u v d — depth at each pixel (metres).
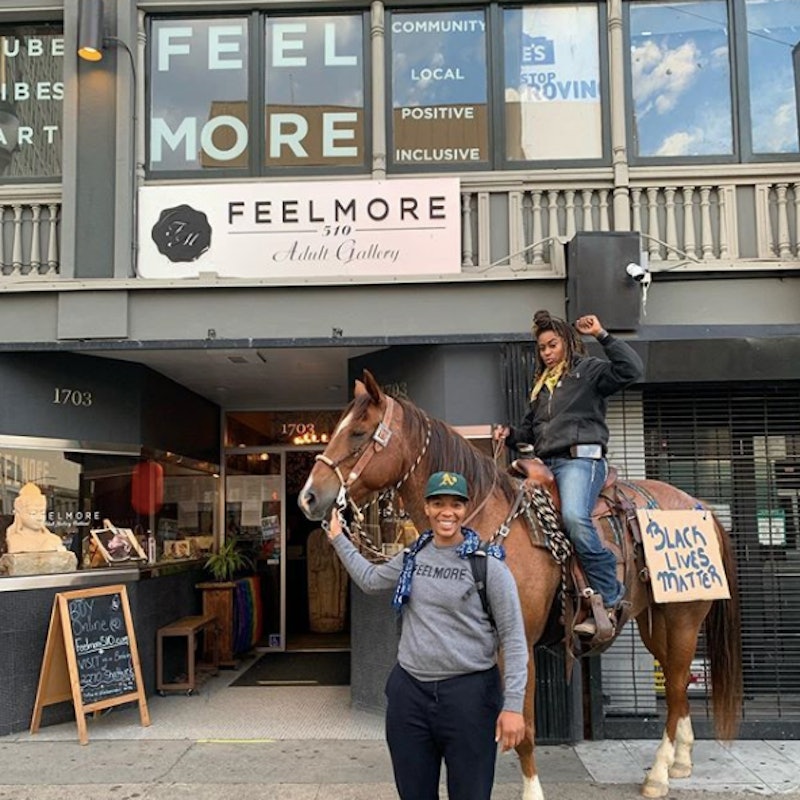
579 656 4.57
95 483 7.14
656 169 6.55
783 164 6.49
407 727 3.14
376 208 6.55
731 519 6.37
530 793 4.21
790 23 6.86
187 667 7.80
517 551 4.14
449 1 6.92
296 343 6.45
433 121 6.89
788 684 6.24
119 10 6.81
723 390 6.43
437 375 6.48
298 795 4.93
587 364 4.54
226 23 7.06
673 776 5.19
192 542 8.84
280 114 6.96
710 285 6.42
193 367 7.60
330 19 7.06
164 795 4.95
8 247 6.74
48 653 6.21
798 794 4.94
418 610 3.16
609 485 4.77
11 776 5.30
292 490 10.34
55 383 6.88
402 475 4.20
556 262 6.39
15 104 7.10
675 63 6.88
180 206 6.62
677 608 4.92
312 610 10.59
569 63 6.91
